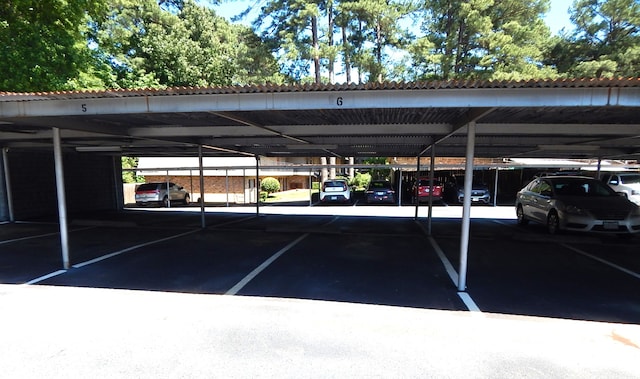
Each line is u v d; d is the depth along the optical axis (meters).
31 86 11.21
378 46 25.66
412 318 4.12
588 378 2.97
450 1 22.23
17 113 5.30
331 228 10.88
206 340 3.58
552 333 3.77
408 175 27.80
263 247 7.96
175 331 3.78
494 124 6.94
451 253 7.36
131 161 33.66
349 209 17.81
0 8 10.52
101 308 4.39
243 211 17.06
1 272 5.94
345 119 6.48
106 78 15.36
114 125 7.38
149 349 3.40
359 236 9.41
